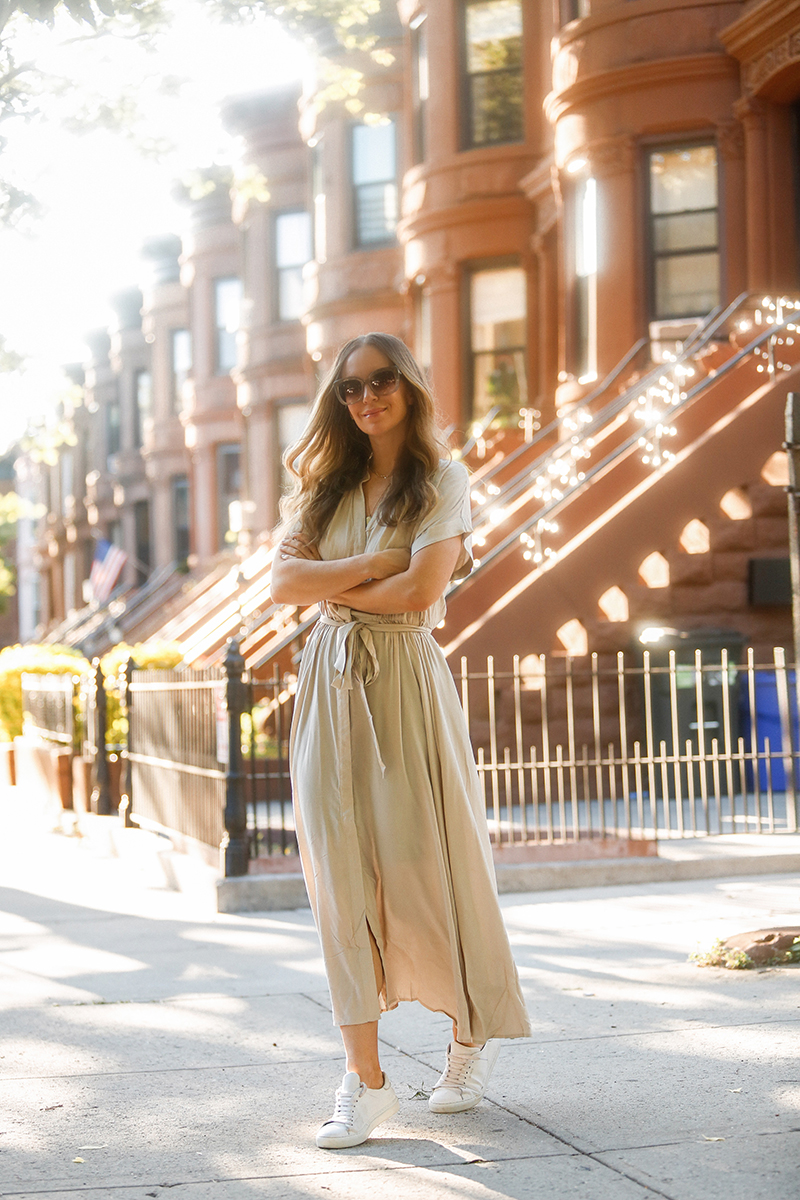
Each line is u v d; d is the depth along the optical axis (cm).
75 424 4016
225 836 784
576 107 1595
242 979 584
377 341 381
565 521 1272
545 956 597
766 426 1231
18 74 1242
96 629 2812
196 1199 320
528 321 1853
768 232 1477
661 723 1120
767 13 1398
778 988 518
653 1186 320
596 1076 412
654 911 696
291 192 2573
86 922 735
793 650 1203
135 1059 454
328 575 372
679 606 1192
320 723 375
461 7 1889
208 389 2984
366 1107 361
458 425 1880
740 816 970
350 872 367
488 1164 339
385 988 378
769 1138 349
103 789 1148
